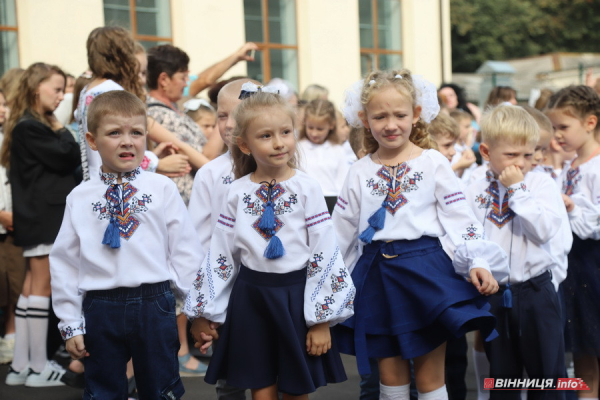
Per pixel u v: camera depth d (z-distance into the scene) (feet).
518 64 84.17
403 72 11.03
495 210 11.91
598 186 13.00
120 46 13.19
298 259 9.89
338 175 19.76
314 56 39.06
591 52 106.93
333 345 10.16
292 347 9.66
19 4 28.48
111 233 9.98
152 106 15.83
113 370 10.15
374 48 43.09
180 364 16.02
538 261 11.55
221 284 10.13
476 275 10.14
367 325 10.69
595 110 13.30
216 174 11.16
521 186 11.46
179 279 10.39
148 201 10.28
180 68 16.14
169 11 33.27
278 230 9.90
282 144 9.77
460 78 66.39
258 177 10.17
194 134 16.10
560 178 13.97
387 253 10.64
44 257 14.78
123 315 10.03
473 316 9.99
